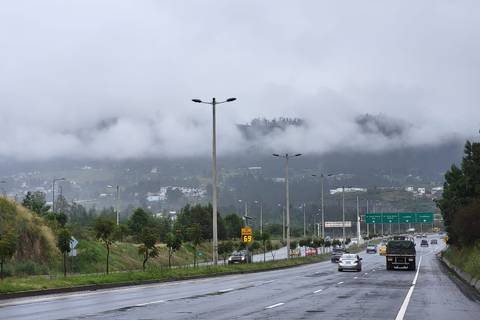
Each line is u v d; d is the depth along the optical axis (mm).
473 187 59156
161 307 21172
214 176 50969
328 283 35906
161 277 39062
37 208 78438
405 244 54781
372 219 135625
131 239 90875
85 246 61562
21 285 27984
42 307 21422
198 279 42000
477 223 50281
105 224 41000
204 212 117812
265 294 27422
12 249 34188
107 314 18812
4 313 19391
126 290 30750
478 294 27500
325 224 175500
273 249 135125
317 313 19172
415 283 35469
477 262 37219
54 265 54594
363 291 29203
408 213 133625
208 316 18234
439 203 71125
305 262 77562
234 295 26875
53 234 57844
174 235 57750
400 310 20266
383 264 68812
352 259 54375
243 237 66250
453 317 18359
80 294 28016
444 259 76188
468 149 60188
